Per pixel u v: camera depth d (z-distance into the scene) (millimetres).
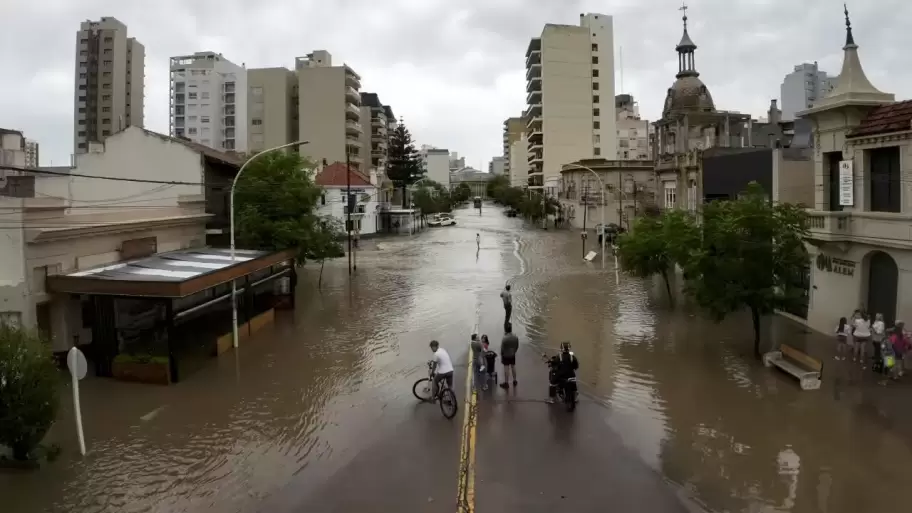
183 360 19469
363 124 100250
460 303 28781
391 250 54062
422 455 12055
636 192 63625
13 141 33469
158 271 19453
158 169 31781
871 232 18094
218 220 33250
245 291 23188
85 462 12109
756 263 17062
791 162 24391
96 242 20859
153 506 10375
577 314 25688
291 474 11445
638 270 27250
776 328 22281
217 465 11914
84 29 103750
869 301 19062
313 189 30219
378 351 20375
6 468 11789
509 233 71938
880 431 12758
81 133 104188
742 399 14852
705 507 9945
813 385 15484
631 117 118688
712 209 19234
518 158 148875
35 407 11516
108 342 17750
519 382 16500
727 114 45781
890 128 17391
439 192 126312
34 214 17953
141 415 14695
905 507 9852
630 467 11328
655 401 14836
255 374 17938
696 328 22609
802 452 11875
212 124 100750
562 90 96500
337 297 30984
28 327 17266
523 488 10578
